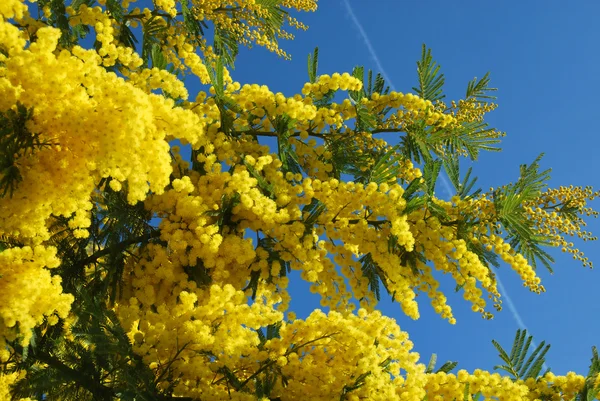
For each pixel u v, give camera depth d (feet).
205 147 14.08
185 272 14.19
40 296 9.87
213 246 13.00
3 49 10.84
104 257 14.24
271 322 11.96
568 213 14.88
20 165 10.29
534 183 14.32
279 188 14.28
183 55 16.87
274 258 14.21
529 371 12.00
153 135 10.94
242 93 14.58
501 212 13.71
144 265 14.14
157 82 12.58
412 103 15.11
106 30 12.65
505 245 14.05
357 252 15.64
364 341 11.59
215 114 14.37
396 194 13.30
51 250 10.19
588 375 11.33
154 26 19.17
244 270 14.19
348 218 14.62
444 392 11.63
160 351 11.19
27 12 13.80
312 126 15.65
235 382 11.12
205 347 11.27
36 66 9.89
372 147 15.60
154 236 14.12
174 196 13.60
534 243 14.64
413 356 11.81
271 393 11.22
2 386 11.27
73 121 10.04
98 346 10.54
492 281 14.42
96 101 10.40
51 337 12.28
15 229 10.87
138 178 10.71
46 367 11.90
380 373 11.09
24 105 9.81
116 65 15.37
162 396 10.90
